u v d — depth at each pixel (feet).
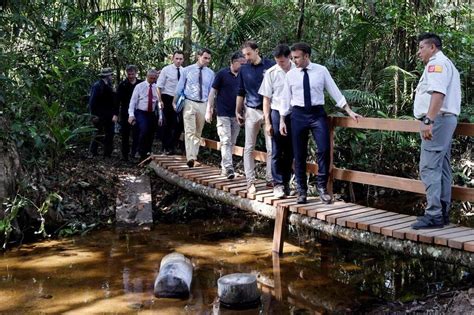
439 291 13.97
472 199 13.53
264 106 16.87
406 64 28.35
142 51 32.89
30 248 17.99
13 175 19.17
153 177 25.03
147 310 12.76
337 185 26.37
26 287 14.28
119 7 32.71
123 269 15.76
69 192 21.91
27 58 24.21
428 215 13.43
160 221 21.83
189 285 13.92
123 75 34.14
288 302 13.42
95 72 30.35
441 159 13.11
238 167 26.55
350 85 29.19
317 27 31.78
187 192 23.44
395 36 28.48
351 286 14.61
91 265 16.12
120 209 21.71
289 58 16.24
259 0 34.63
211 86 20.56
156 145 30.48
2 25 22.45
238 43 29.01
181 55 25.22
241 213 22.77
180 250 17.81
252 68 18.01
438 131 12.85
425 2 28.07
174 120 25.77
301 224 16.42
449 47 26.99
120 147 30.17
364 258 17.28
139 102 25.85
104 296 13.62
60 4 27.76
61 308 12.85
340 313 12.71
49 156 22.67
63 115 24.32
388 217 15.02
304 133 16.14
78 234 19.77
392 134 25.79
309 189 23.48
